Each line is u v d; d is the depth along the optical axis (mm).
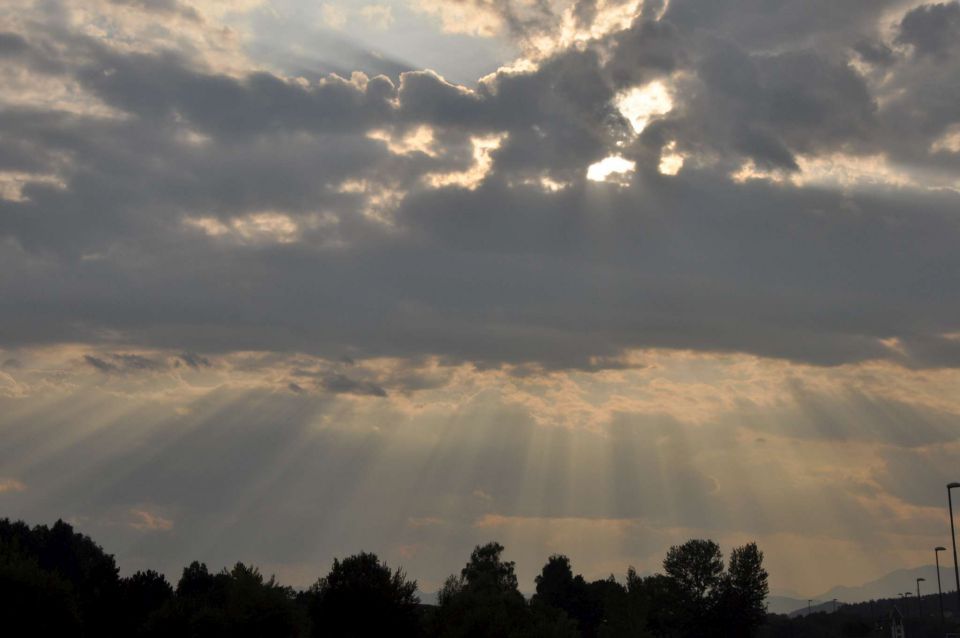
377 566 64250
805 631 166250
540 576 135875
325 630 61594
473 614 70188
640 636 104938
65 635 53219
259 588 65750
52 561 106625
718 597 120812
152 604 75938
